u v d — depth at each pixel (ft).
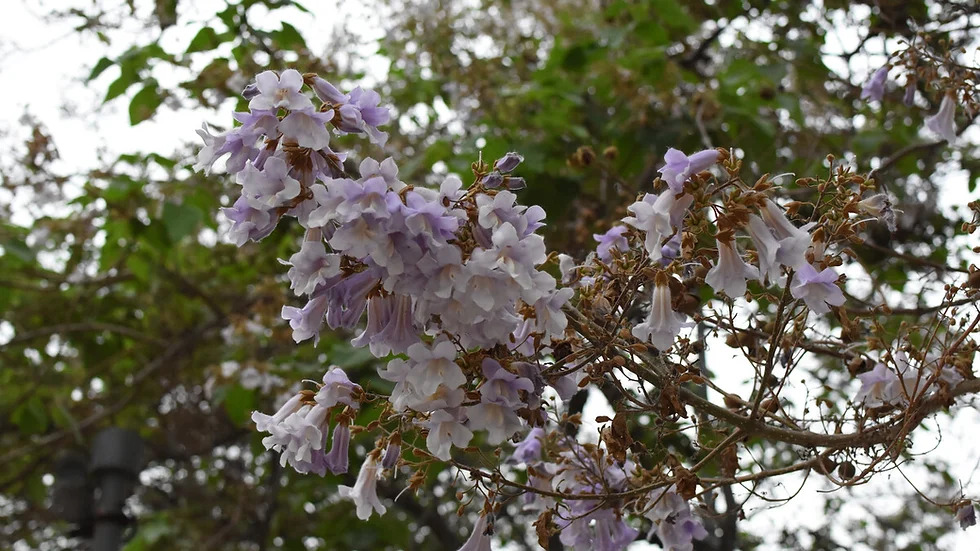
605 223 16.90
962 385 9.57
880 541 25.64
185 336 26.43
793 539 21.08
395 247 6.91
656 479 9.61
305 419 8.13
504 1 24.88
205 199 20.98
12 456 25.54
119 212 20.66
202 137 7.63
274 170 7.25
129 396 25.54
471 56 22.45
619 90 19.75
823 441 9.36
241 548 29.27
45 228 22.91
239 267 26.09
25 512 32.71
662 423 8.99
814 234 8.55
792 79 20.84
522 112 20.44
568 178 18.89
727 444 9.40
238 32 19.35
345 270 7.47
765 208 7.89
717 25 22.82
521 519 28.17
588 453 10.05
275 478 25.93
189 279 26.02
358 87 7.93
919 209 20.24
